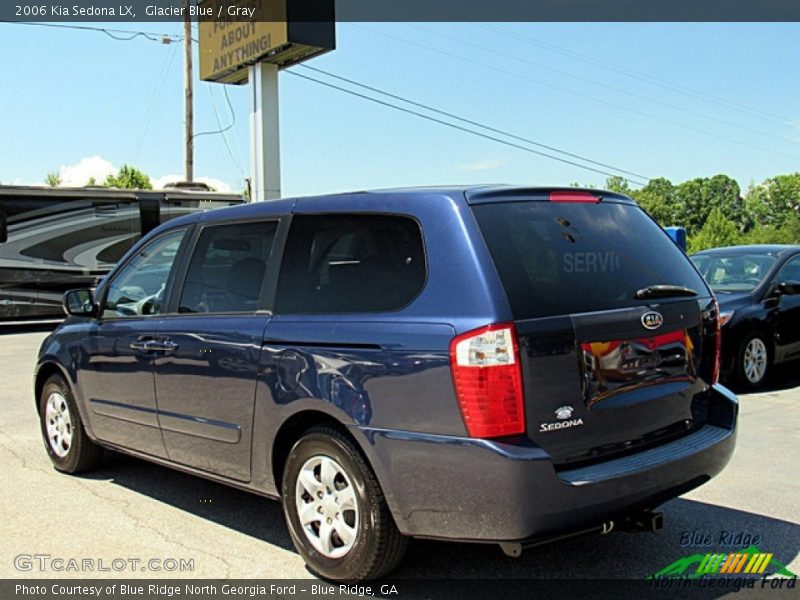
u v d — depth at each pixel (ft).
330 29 60.49
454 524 10.94
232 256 14.90
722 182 410.11
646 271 12.90
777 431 22.45
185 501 16.97
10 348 46.42
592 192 13.34
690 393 13.03
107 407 17.25
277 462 13.50
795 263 30.91
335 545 12.48
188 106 84.79
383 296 12.04
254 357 13.46
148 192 64.28
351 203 13.12
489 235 11.46
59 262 60.23
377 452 11.51
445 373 10.84
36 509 16.46
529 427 10.71
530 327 10.83
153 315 16.22
